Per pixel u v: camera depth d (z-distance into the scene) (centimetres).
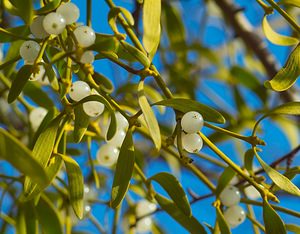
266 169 43
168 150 51
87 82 44
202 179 50
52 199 61
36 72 43
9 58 52
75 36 43
